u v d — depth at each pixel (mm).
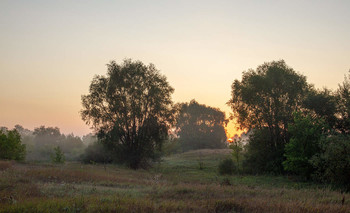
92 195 10805
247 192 14117
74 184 15438
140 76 43500
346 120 32844
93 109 42406
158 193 12609
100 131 42531
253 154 38875
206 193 12914
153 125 43125
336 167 20812
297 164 27328
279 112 38188
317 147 26250
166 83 44844
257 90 38875
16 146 38125
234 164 39656
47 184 14375
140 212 7918
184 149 101562
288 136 37406
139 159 43312
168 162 62000
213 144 103875
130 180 20250
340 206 9781
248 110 40625
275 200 10914
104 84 43000
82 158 58000
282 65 39812
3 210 7293
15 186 12344
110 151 45094
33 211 7395
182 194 12562
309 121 27750
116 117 42844
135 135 43844
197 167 47406
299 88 38156
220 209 9242
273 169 35219
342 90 34312
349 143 21016
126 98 43156
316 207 9156
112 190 13352
